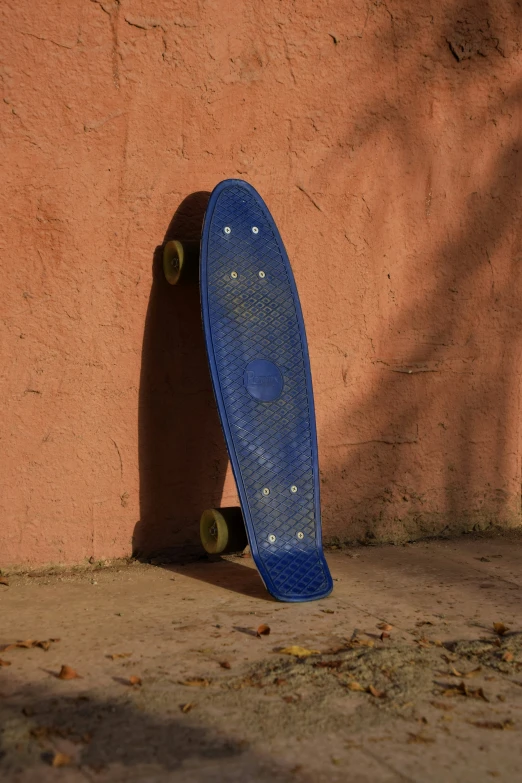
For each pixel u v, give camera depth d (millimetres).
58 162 3840
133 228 4008
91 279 3945
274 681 2838
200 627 3320
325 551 4465
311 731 2521
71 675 2814
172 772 2277
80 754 2348
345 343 4480
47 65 3785
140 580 3889
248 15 4141
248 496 3775
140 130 3982
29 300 3840
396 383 4617
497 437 4895
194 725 2529
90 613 3441
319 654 3078
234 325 3912
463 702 2754
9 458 3855
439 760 2395
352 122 4406
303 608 3582
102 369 4000
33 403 3881
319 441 4465
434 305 4676
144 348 4082
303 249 4355
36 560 3943
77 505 4000
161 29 3977
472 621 3496
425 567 4238
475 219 4734
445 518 4809
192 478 4238
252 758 2361
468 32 4621
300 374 4008
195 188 4125
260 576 3703
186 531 4250
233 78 4141
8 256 3787
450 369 4738
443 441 4762
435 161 4613
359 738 2494
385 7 4426
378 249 4520
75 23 3818
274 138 4254
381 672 2945
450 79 4609
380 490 4633
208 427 4254
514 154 4809
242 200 4059
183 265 3904
